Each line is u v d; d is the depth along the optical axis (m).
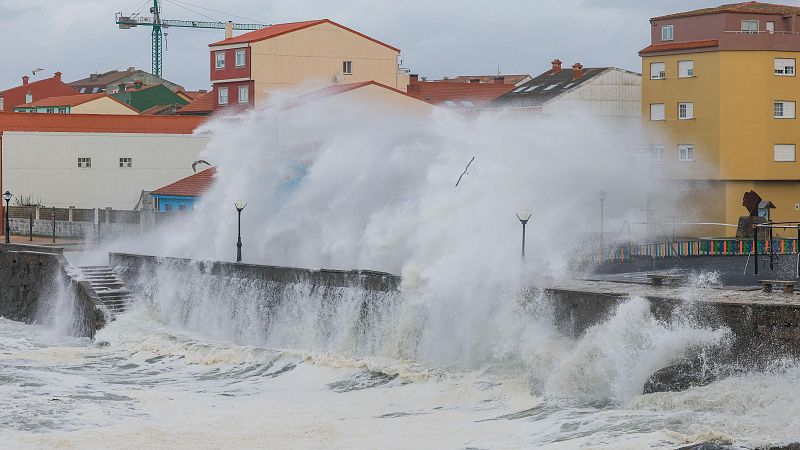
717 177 130.62
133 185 168.00
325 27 193.25
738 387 62.59
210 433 66.44
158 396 76.69
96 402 74.56
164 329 103.88
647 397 64.50
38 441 64.19
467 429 65.19
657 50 137.12
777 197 132.12
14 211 158.50
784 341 62.69
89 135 165.12
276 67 189.62
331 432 66.19
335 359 84.19
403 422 67.94
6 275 126.25
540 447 59.06
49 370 88.88
